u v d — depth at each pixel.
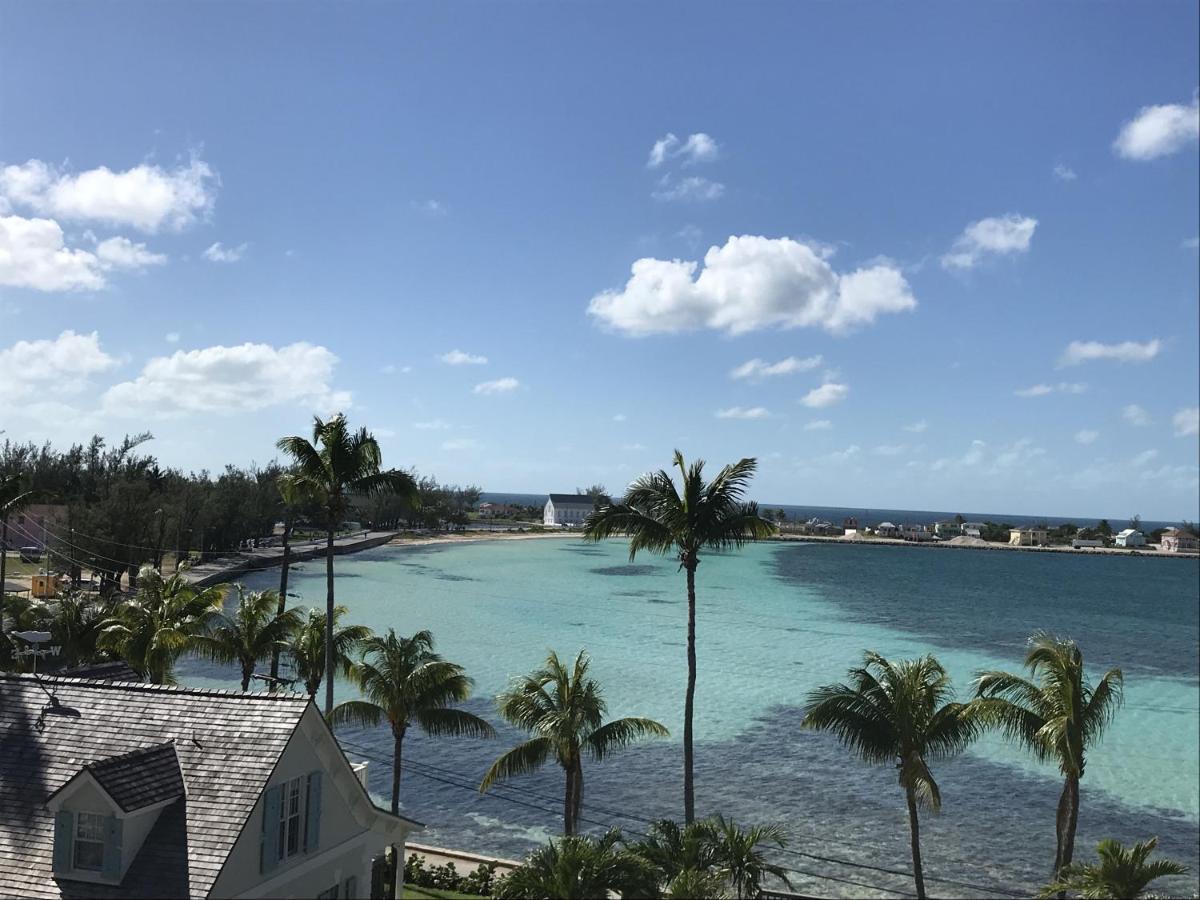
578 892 22.23
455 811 47.09
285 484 39.03
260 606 45.25
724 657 90.62
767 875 40.16
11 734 20.38
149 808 17.97
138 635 43.50
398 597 131.25
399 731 37.47
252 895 18.69
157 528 117.56
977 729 36.38
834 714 33.44
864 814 48.19
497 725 62.53
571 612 120.88
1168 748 63.03
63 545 109.88
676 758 56.91
